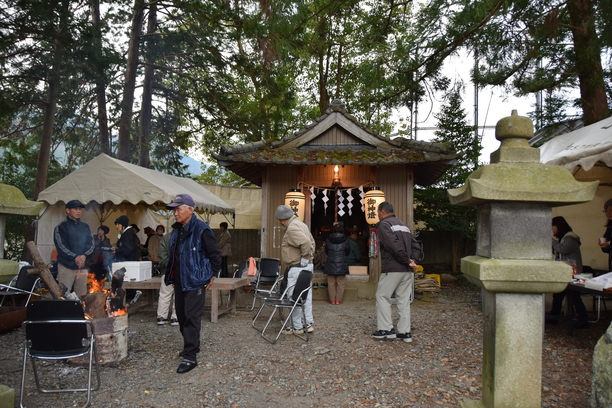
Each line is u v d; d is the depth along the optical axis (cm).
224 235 1235
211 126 1611
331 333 609
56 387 405
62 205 914
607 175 793
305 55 1786
